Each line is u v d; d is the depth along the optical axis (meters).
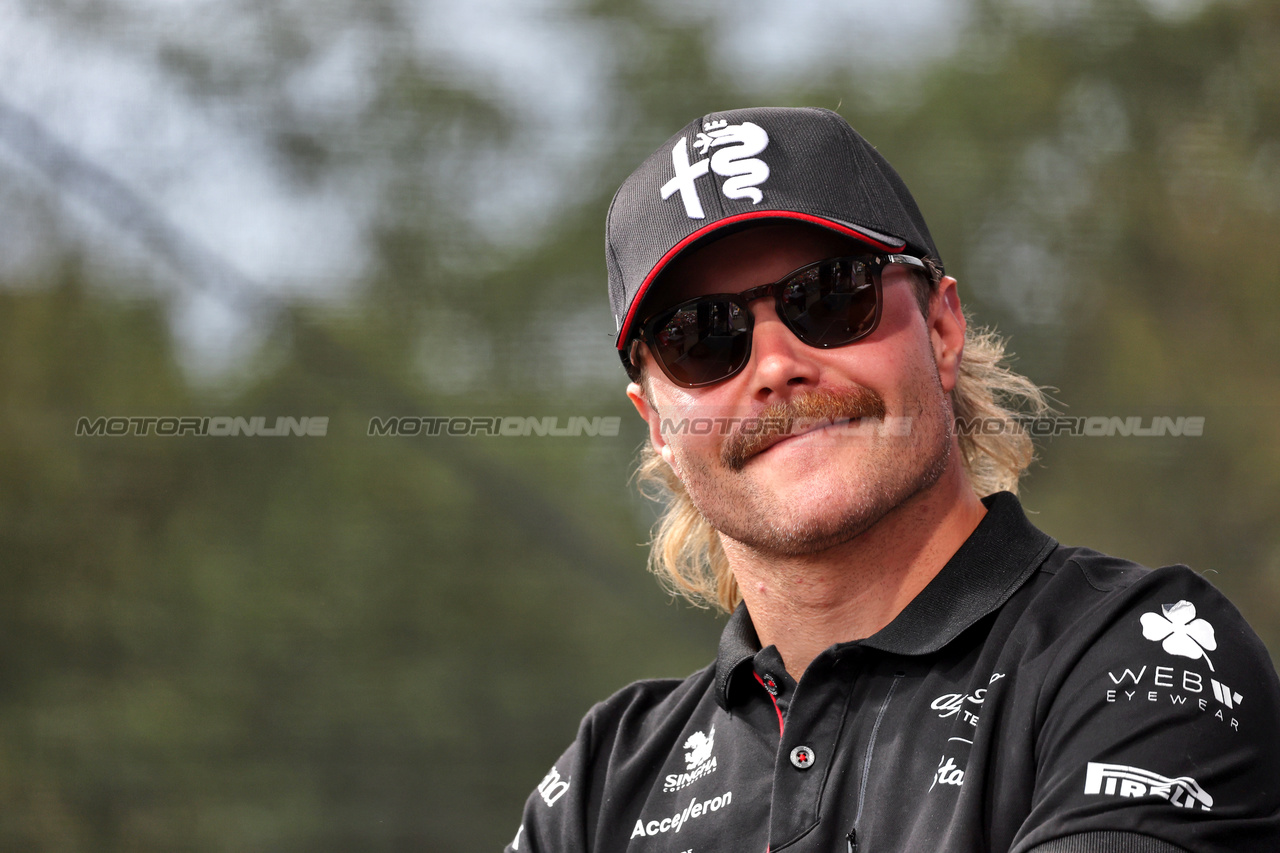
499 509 30.27
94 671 28.09
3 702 27.62
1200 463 29.31
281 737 27.94
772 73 34.12
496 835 27.41
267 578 29.14
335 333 31.52
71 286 30.27
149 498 29.48
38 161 30.27
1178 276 32.25
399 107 33.19
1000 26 34.09
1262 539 28.78
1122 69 33.53
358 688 28.41
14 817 26.64
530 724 28.34
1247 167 33.12
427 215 32.84
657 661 29.02
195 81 31.72
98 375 29.94
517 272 32.75
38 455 29.22
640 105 33.78
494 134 33.44
